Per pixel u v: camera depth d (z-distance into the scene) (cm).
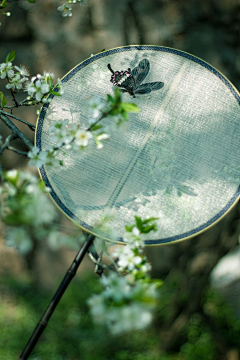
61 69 142
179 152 76
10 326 145
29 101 78
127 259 67
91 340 141
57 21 137
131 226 68
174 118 77
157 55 80
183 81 79
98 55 81
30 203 64
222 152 76
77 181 75
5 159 146
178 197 74
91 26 136
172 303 139
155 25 133
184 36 135
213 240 138
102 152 76
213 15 132
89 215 73
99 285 158
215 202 73
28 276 164
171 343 140
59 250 159
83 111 77
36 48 141
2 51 141
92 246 75
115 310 62
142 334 144
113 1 131
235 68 136
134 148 76
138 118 77
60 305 154
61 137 69
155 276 160
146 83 79
